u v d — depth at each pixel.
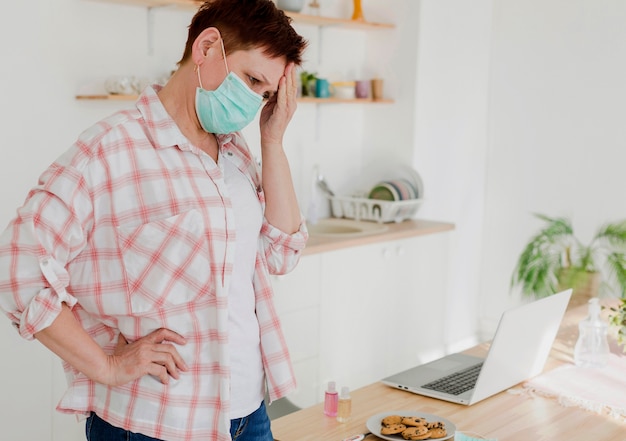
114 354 1.52
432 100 4.51
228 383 1.51
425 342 4.42
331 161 4.48
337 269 3.74
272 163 1.71
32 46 3.03
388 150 4.55
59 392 2.96
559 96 4.57
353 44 4.53
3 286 1.38
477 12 4.71
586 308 3.07
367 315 3.97
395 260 4.09
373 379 4.07
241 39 1.49
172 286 1.48
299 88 4.10
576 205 4.56
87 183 1.42
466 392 2.12
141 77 3.45
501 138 4.81
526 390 2.19
